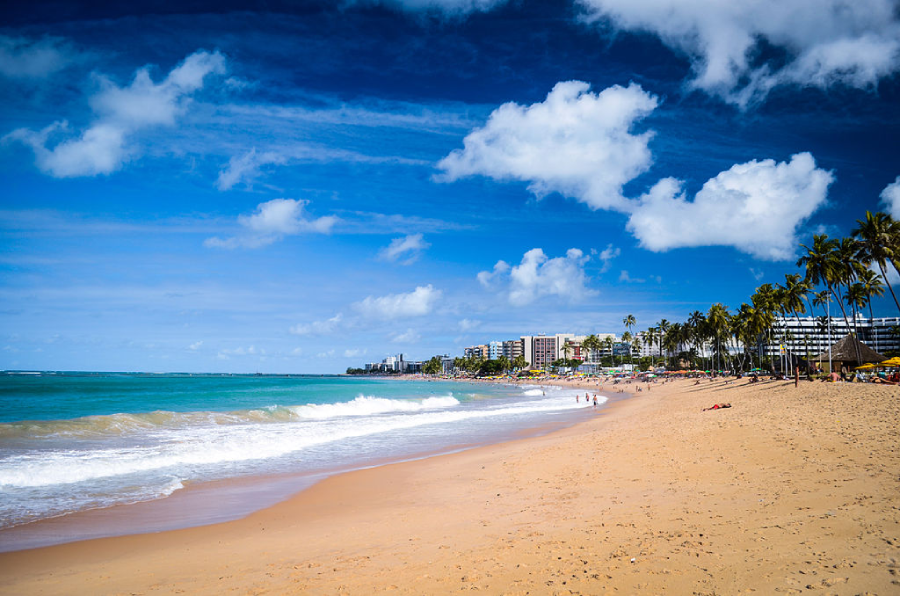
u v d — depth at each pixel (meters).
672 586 6.16
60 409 43.25
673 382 112.50
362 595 6.77
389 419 39.09
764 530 8.01
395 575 7.49
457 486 15.09
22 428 25.81
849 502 9.09
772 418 23.53
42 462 17.88
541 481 14.72
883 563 6.05
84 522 11.89
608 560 7.32
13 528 11.39
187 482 16.20
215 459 20.34
